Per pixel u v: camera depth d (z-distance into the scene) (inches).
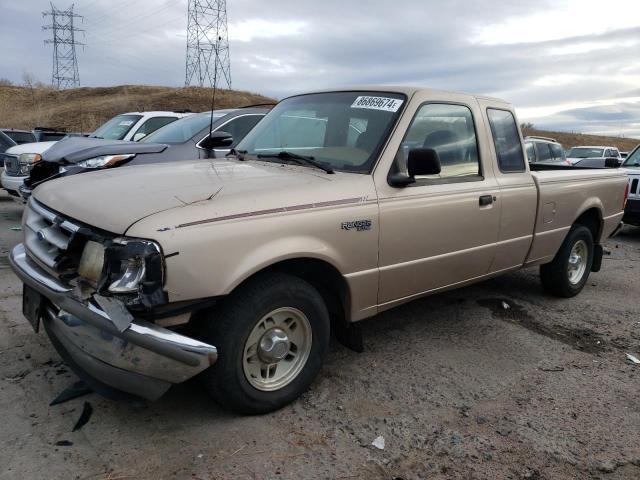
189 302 107.0
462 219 161.3
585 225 236.1
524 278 258.5
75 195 122.6
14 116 1758.1
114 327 99.9
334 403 133.5
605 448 121.2
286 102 186.5
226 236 109.1
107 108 1840.6
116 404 126.5
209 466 106.7
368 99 159.9
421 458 113.9
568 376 156.4
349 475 107.0
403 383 146.0
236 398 118.3
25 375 137.1
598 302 229.5
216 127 281.6
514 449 119.0
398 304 154.0
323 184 130.9
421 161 135.9
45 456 106.4
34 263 127.6
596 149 856.3
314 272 135.1
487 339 180.7
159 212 105.3
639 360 170.7
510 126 190.4
